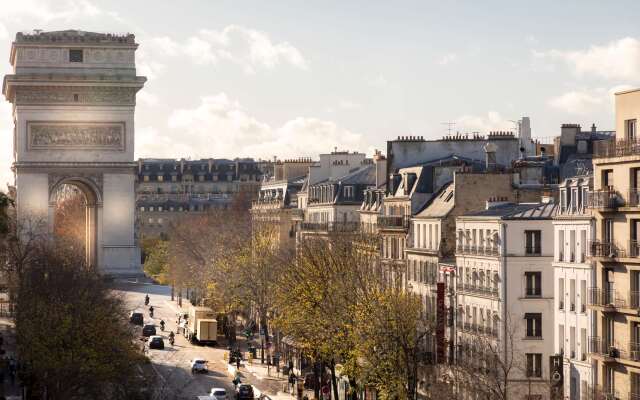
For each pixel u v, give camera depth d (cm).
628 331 19075
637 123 19350
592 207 19925
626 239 19300
